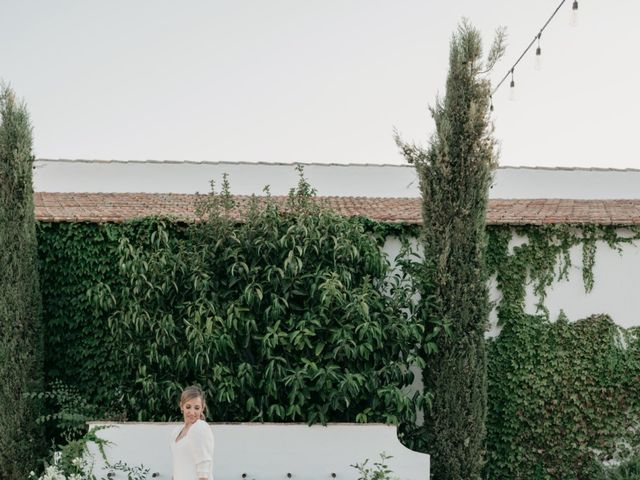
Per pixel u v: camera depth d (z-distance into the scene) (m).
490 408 9.79
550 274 9.86
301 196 9.05
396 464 8.16
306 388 8.16
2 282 8.60
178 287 8.52
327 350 8.42
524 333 9.81
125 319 8.41
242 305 8.48
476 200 8.86
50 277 9.63
